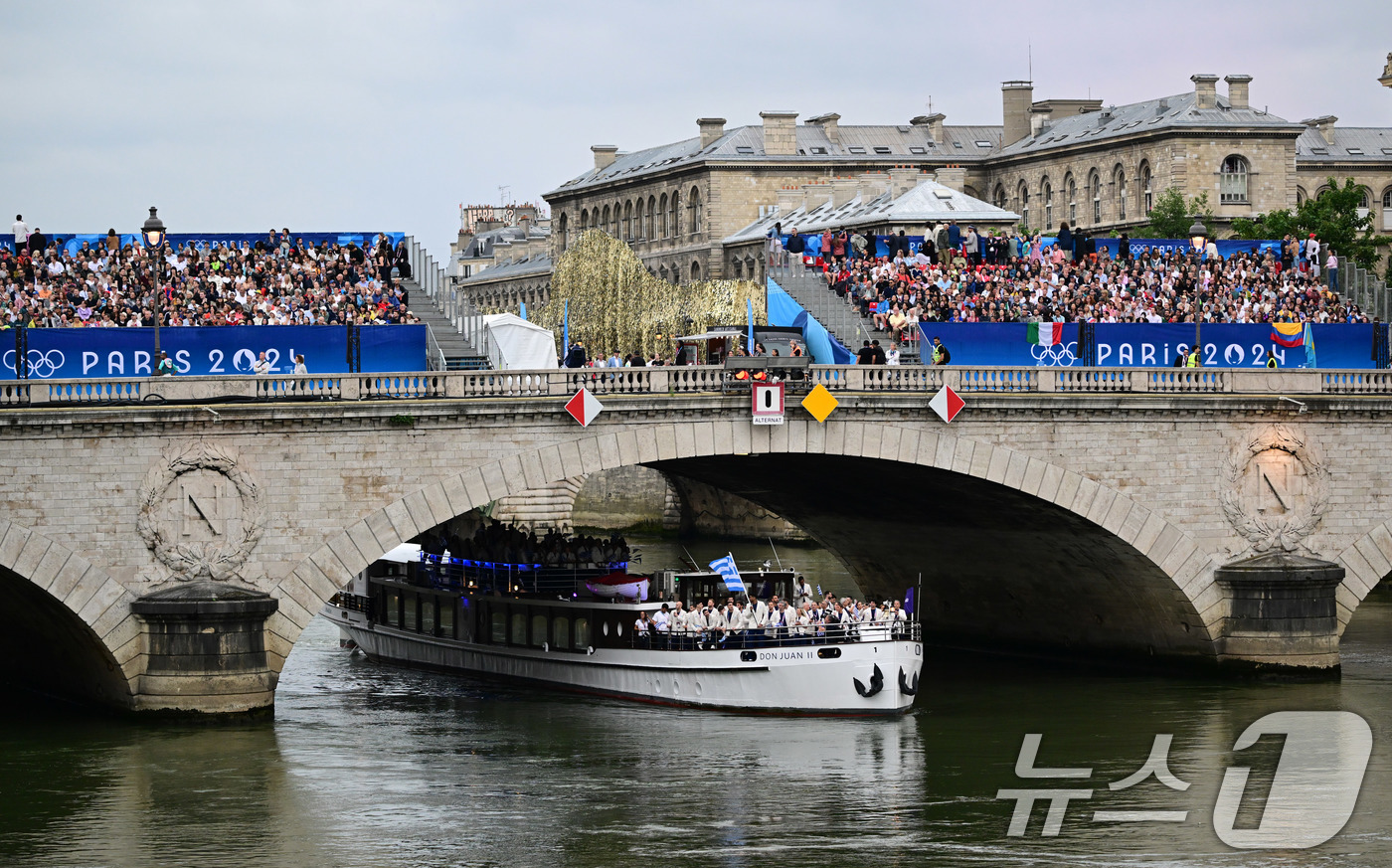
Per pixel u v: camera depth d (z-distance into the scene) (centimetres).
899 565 8981
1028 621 8388
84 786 5559
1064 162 18038
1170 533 7281
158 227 6431
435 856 5009
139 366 6700
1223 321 8656
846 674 6762
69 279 7550
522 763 6056
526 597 7675
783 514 9238
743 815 5431
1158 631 7638
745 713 6925
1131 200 17250
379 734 6488
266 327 6850
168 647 6075
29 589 6109
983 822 5394
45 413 5925
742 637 6962
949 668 8006
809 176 18188
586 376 6669
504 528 8112
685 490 15462
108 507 6034
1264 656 7325
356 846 5078
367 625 8700
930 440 7006
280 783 5688
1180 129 16700
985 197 19162
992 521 7775
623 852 5059
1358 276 9262
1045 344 7819
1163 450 7275
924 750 6262
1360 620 8981
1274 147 16988
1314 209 13462
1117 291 8856
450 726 6669
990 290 8681
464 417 6412
